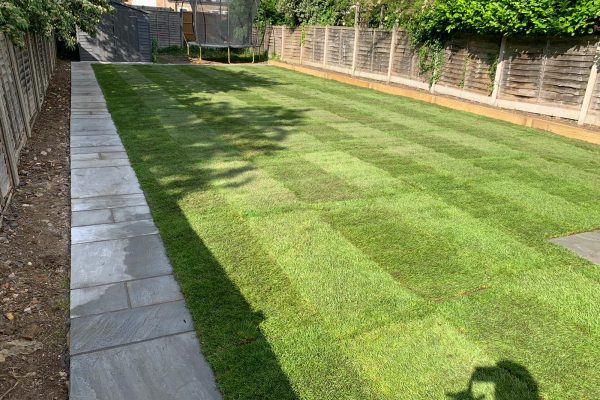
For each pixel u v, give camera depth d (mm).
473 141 7215
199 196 4430
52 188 4613
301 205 4332
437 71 11273
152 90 10672
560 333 2662
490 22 9117
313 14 16984
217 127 7270
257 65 17984
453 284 3119
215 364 2305
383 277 3166
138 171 5055
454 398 2160
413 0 12141
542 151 6785
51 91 10039
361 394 2162
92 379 2184
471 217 4250
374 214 4211
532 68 8930
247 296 2883
